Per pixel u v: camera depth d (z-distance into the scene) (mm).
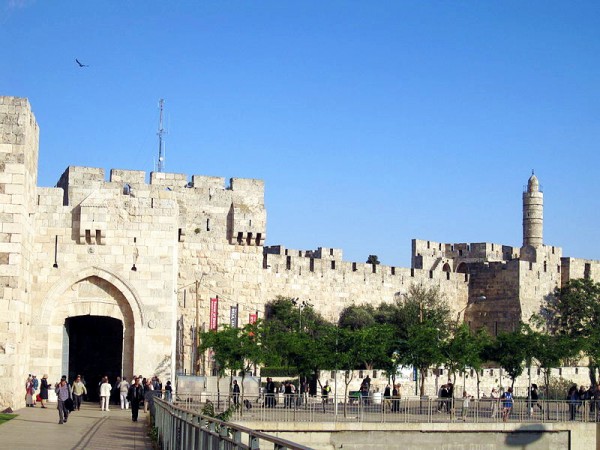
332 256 118062
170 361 57281
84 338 66438
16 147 48469
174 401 51125
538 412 65250
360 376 82562
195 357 74250
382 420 57844
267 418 55469
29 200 51812
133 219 57625
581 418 64500
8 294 47938
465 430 59094
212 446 19828
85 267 56875
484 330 91312
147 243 57594
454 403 63594
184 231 77188
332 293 110500
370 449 56531
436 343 72188
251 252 79812
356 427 56219
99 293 57281
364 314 108062
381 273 115875
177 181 77438
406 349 71312
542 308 122562
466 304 124438
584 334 118000
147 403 50844
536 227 130125
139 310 57188
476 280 124125
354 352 66938
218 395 54562
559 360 80125
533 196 130875
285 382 71812
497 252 130250
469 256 129625
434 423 58219
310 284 108438
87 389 65938
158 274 57562
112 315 57281
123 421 45969
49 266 56562
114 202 57531
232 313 75875
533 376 96625
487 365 102000
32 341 55906
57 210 57000
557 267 125875
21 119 48625
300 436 54969
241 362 61438
